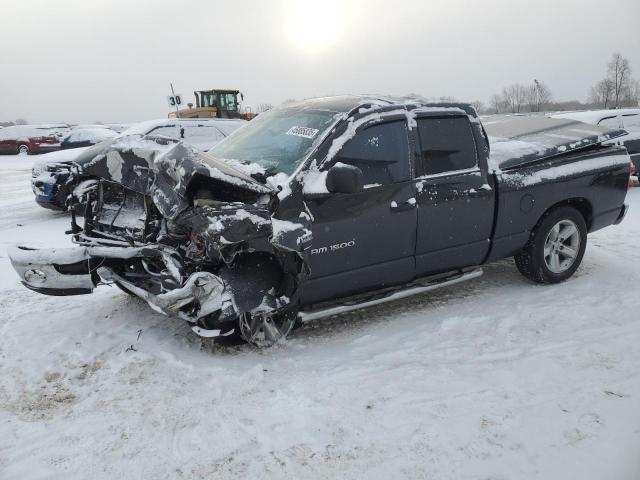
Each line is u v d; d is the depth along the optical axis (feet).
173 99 72.28
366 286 14.16
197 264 12.41
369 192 13.46
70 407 11.05
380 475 9.04
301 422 10.38
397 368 12.38
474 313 15.38
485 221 15.61
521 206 16.16
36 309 16.20
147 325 14.67
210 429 10.23
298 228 12.23
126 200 14.15
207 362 12.69
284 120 15.26
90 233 14.34
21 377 12.22
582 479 8.89
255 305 12.32
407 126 14.32
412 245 14.46
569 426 10.23
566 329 14.24
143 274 13.96
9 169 72.74
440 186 14.60
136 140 12.85
